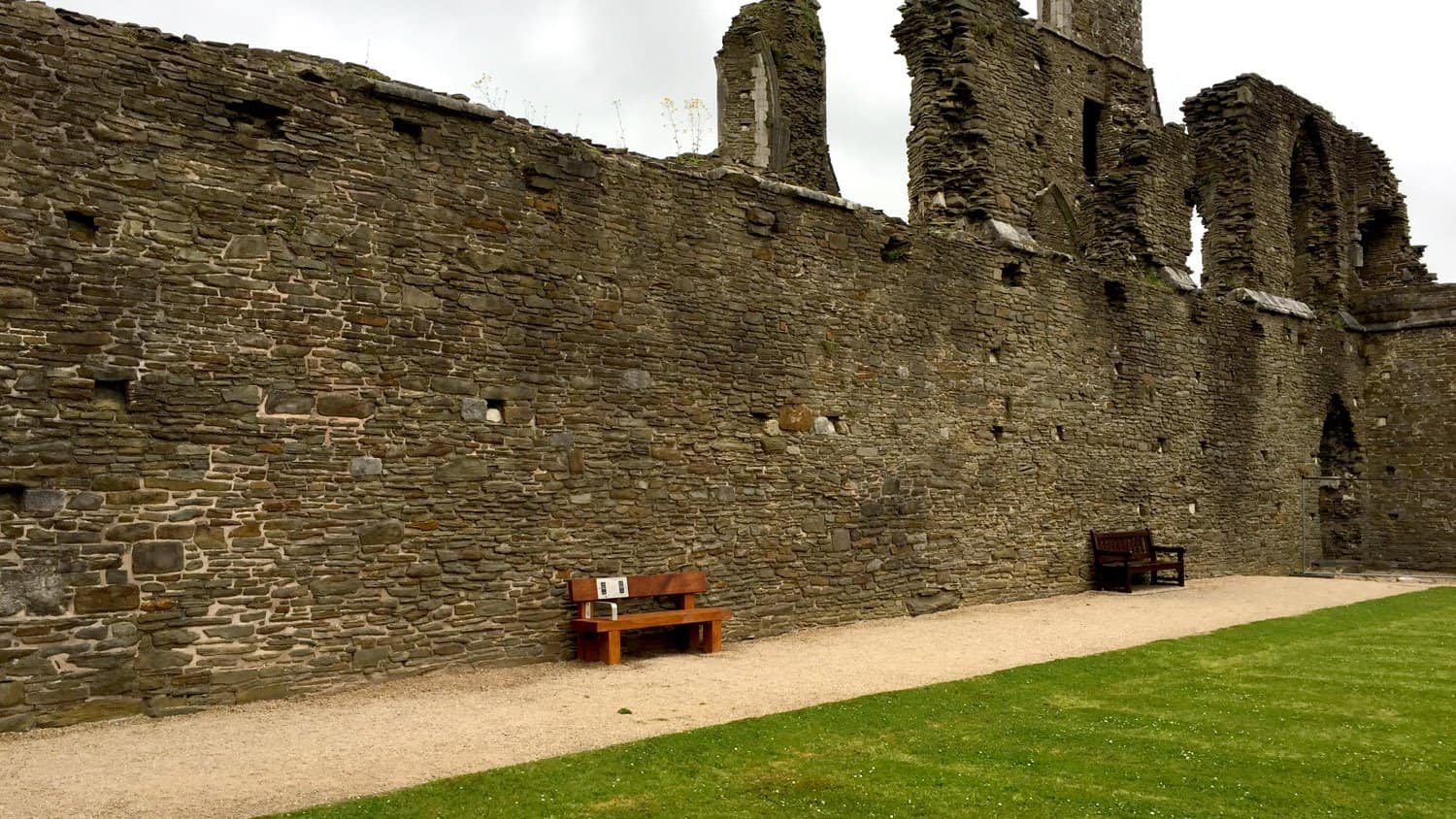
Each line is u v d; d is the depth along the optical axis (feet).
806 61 69.46
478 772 25.59
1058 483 64.39
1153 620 53.47
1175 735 29.73
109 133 32.94
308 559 35.65
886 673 38.91
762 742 28.40
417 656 37.81
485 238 40.50
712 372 47.14
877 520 53.78
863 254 53.98
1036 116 67.62
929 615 55.26
